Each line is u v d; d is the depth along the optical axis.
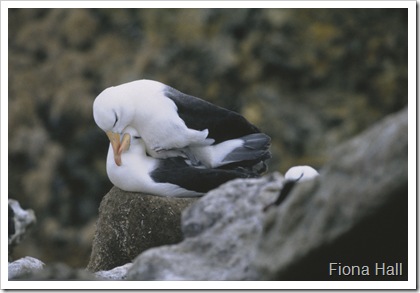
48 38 21.61
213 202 6.27
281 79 20.27
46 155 20.56
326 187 5.51
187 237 6.23
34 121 20.98
